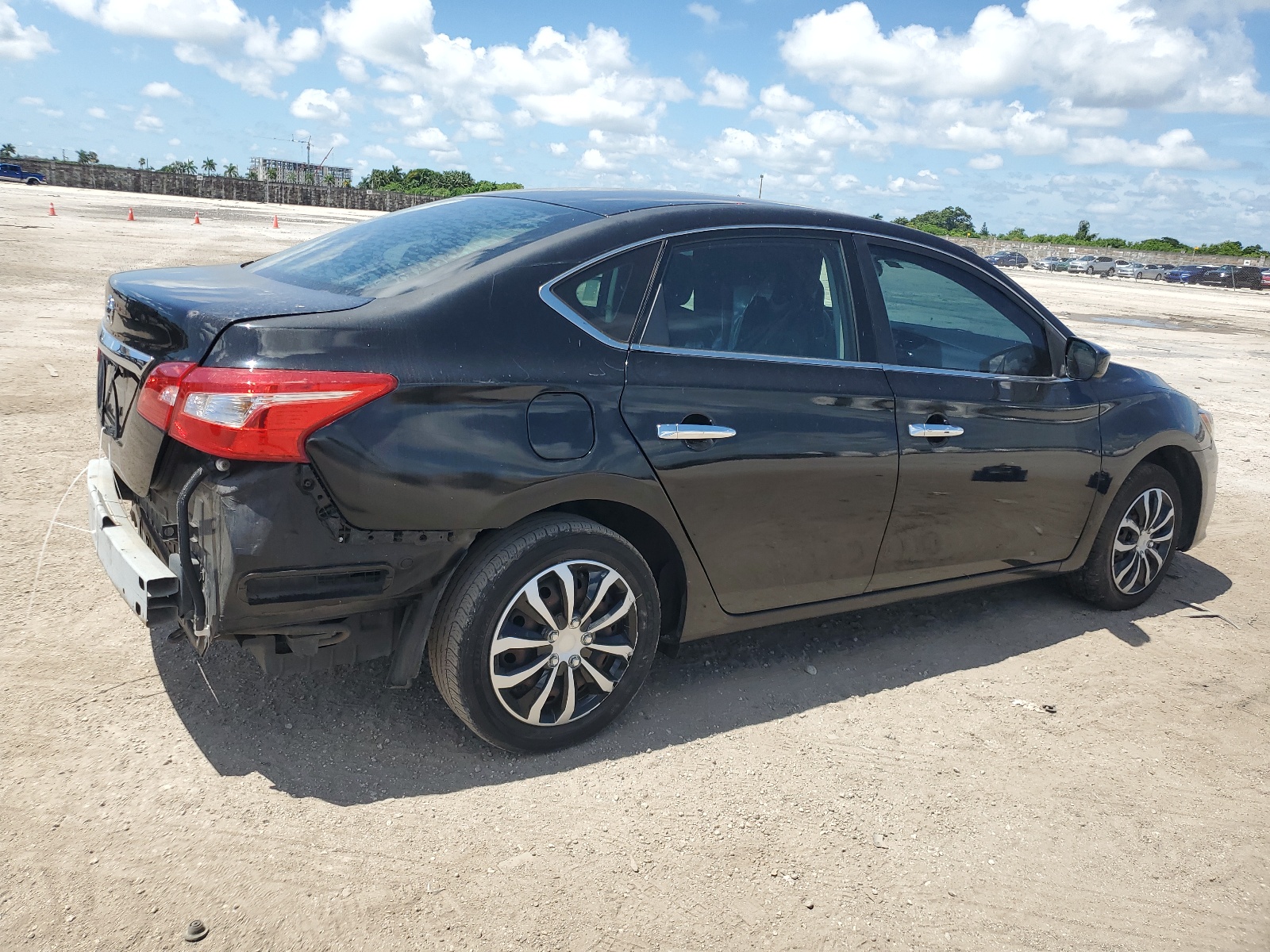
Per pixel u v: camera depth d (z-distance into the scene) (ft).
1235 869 9.09
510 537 9.14
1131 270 224.53
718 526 10.34
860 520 11.39
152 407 8.20
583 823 8.86
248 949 7.05
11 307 36.37
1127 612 15.20
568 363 9.25
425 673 11.28
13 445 18.88
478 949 7.26
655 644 10.36
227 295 8.98
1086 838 9.37
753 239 10.90
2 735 9.38
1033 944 7.90
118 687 10.45
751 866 8.50
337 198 274.57
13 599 12.29
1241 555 18.52
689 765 9.98
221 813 8.52
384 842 8.35
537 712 9.55
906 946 7.74
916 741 10.87
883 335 11.64
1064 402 13.26
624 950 7.41
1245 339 68.74
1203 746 11.32
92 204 134.21
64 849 7.89
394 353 8.37
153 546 9.03
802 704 11.47
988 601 15.23
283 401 7.78
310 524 8.05
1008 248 299.58
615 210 10.51
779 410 10.49
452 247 9.93
